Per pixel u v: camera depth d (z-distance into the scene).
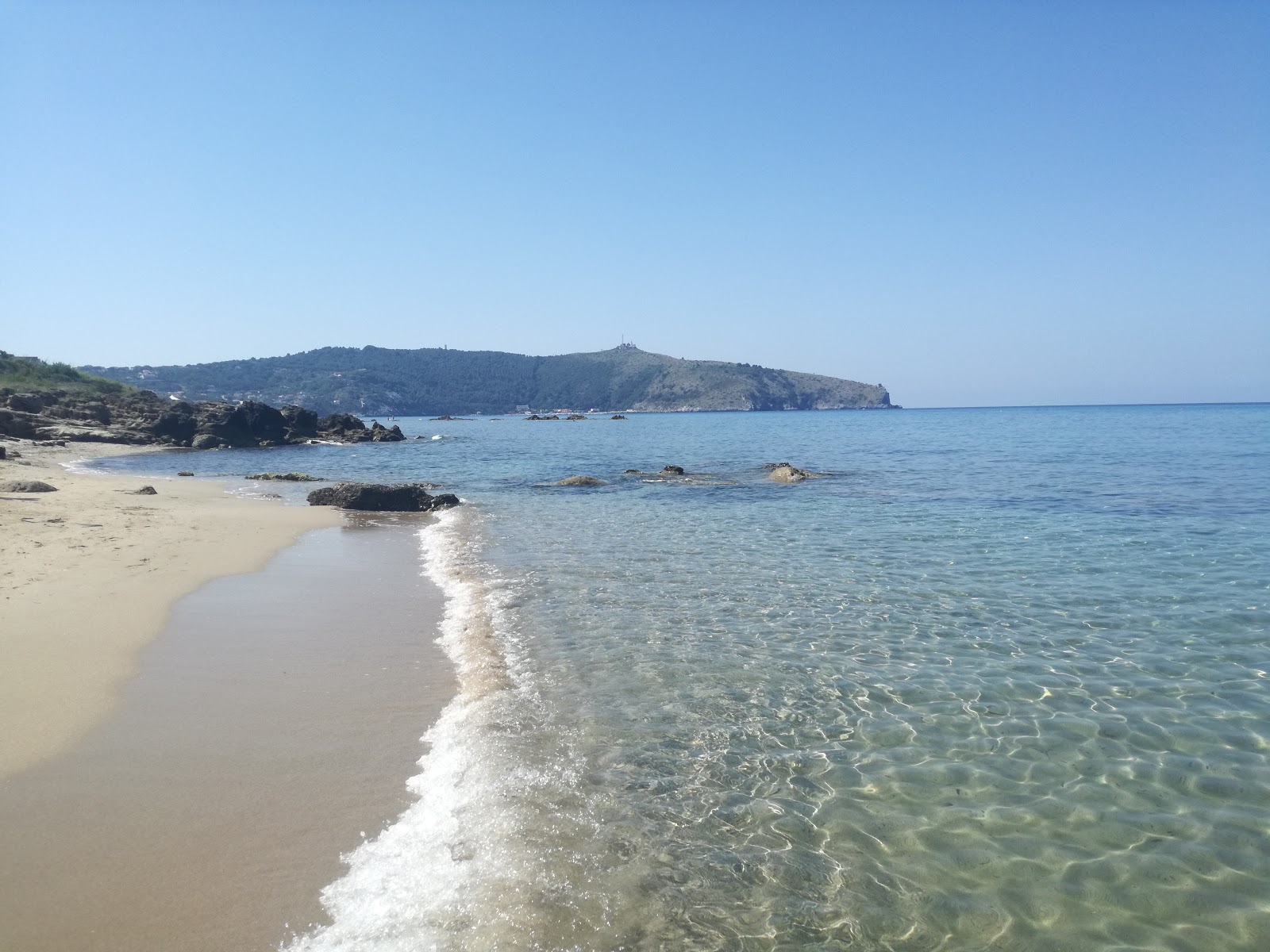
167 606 10.34
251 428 61.66
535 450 58.53
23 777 5.64
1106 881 4.95
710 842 5.26
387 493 23.36
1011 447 54.31
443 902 4.46
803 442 66.31
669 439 75.69
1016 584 12.73
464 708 7.31
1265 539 16.80
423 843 5.04
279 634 9.45
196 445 56.62
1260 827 5.55
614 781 6.05
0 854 4.68
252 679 7.84
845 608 11.19
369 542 16.97
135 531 16.19
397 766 6.09
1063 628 10.23
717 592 12.15
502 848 5.05
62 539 14.45
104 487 25.75
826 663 8.83
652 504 24.33
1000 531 18.27
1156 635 9.95
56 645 8.39
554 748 6.56
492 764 6.21
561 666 8.59
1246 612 10.95
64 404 62.78
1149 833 5.48
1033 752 6.68
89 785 5.56
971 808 5.79
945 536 17.64
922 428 99.19
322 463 44.81
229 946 4.01
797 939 4.34
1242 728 7.14
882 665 8.80
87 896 4.33
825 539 17.19
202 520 18.78
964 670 8.65
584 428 110.81
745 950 4.24
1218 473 32.94
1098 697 7.88
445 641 9.41
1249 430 79.50
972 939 4.40
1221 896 4.80
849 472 35.00
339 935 4.12
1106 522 19.52
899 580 13.05
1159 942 4.40
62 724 6.52
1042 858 5.18
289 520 20.02
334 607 10.89
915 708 7.58
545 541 17.12
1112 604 11.48
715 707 7.56
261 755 6.16
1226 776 6.27
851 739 6.91
